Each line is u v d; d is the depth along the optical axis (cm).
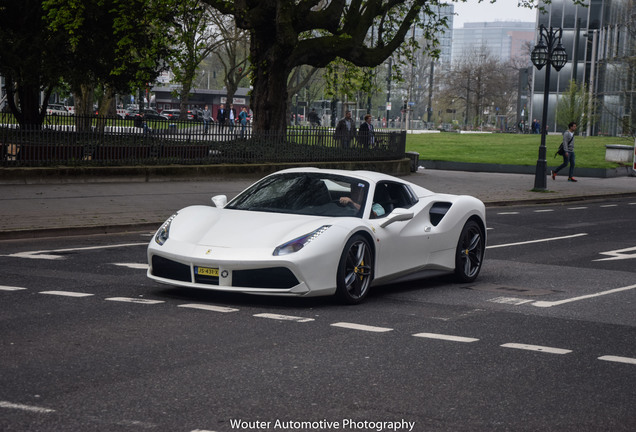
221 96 10031
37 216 1382
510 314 795
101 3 2295
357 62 2669
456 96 10400
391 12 2931
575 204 2283
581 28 7881
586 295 924
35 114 2552
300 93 9588
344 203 852
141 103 5747
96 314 711
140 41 2473
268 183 902
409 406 480
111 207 1567
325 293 777
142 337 630
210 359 570
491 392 516
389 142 2845
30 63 2248
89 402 464
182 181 2183
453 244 963
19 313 705
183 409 457
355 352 609
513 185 2670
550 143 5328
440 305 830
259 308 762
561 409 485
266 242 763
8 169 1862
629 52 4831
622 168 3522
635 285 1008
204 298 803
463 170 3481
